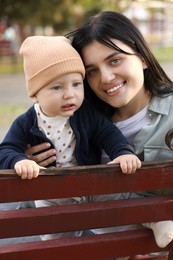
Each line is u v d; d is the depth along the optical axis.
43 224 1.76
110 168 1.77
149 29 19.64
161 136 2.20
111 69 2.08
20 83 12.17
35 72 1.98
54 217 1.76
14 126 2.17
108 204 1.83
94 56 2.07
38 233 1.77
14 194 1.70
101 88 2.12
